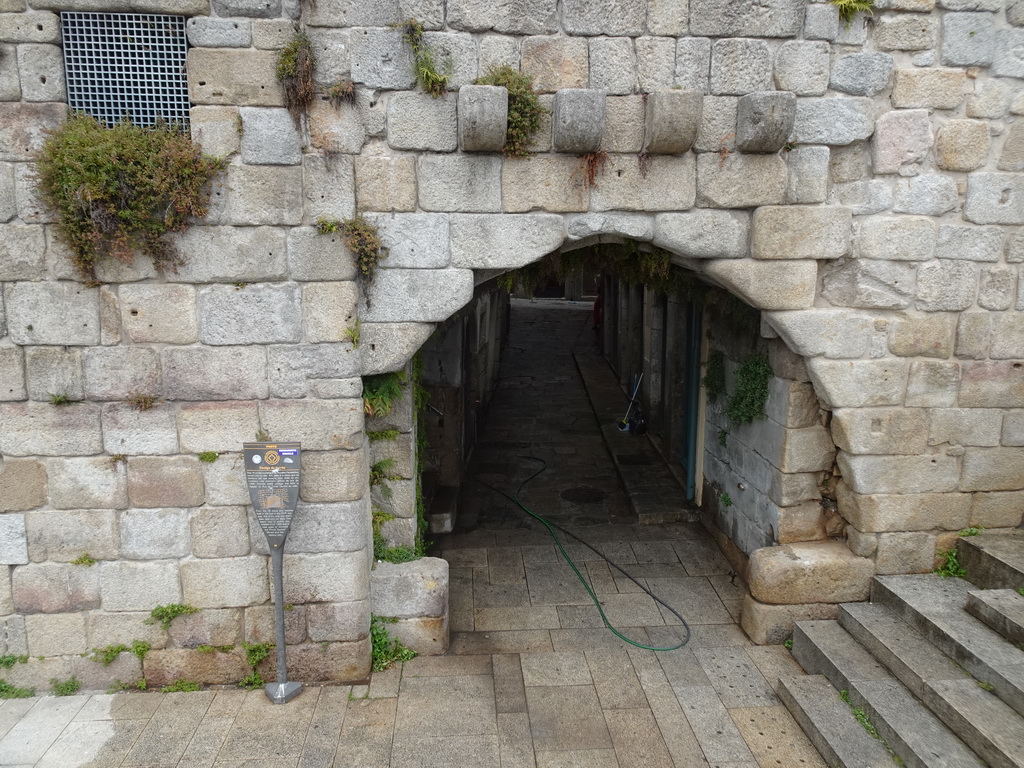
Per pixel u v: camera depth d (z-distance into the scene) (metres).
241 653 4.46
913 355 4.57
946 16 4.16
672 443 8.39
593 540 6.68
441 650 4.79
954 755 3.44
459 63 3.97
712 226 4.28
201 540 4.32
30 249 3.92
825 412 4.92
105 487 4.21
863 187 4.35
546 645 4.93
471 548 6.50
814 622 4.79
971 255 4.45
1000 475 4.74
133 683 4.45
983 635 4.03
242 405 4.20
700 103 3.90
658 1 3.97
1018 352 4.59
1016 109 4.29
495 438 10.28
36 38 3.79
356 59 3.93
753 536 5.64
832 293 4.49
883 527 4.76
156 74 3.93
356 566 4.42
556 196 4.17
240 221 4.00
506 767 3.76
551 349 16.64
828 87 4.18
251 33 3.85
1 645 4.35
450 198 4.13
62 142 3.76
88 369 4.07
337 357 4.20
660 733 4.02
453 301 4.26
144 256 3.99
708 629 5.15
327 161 4.01
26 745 3.92
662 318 9.35
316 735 4.01
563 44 3.99
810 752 3.87
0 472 4.12
